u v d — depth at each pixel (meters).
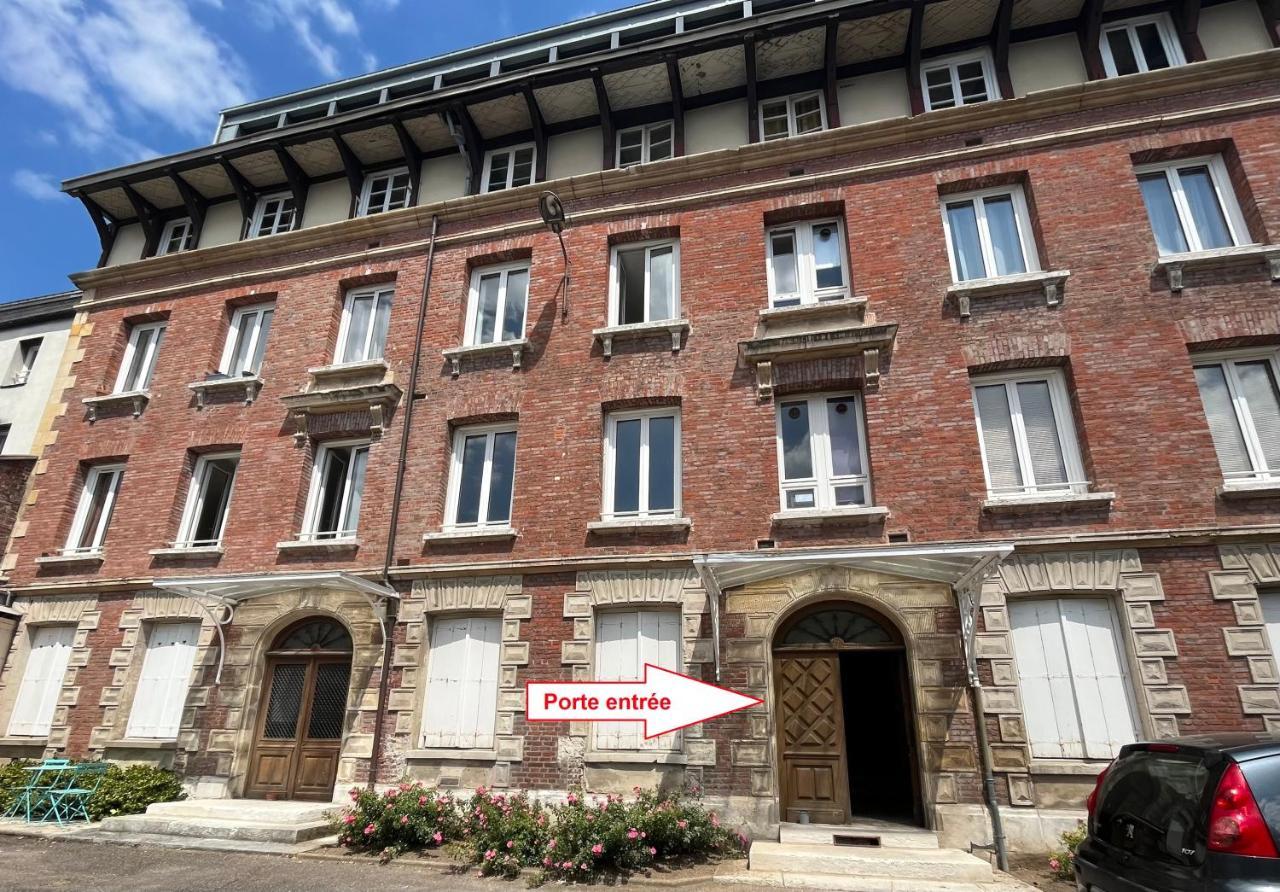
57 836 9.04
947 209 11.52
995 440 9.98
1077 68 11.73
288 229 15.16
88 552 13.14
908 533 9.52
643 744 9.56
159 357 14.26
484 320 13.07
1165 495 8.95
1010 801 8.23
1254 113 10.52
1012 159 11.19
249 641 11.38
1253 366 9.61
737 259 11.76
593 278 12.35
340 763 10.27
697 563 8.54
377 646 10.87
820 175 11.84
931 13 11.85
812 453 10.48
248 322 14.52
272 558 11.82
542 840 8.08
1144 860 4.66
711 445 10.65
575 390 11.55
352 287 13.97
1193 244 10.34
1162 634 8.45
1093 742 8.41
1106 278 10.13
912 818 9.30
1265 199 10.01
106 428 13.91
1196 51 11.13
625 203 12.71
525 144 14.30
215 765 10.73
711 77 13.04
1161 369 9.51
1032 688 8.76
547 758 9.62
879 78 12.58
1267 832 4.04
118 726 11.48
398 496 11.62
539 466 11.22
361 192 14.86
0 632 12.43
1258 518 8.64
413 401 12.27
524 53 15.52
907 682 9.15
